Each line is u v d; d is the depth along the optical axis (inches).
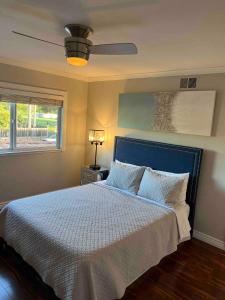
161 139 139.0
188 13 59.7
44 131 163.0
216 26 66.9
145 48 90.6
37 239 81.6
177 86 130.0
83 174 169.5
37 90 149.0
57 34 82.0
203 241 125.0
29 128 154.3
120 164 141.4
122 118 156.9
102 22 68.4
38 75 148.5
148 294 85.4
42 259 78.7
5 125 142.8
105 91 168.1
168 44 84.7
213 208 120.8
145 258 89.7
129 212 102.3
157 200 116.0
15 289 83.4
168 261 106.6
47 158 164.4
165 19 64.1
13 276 89.7
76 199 112.6
